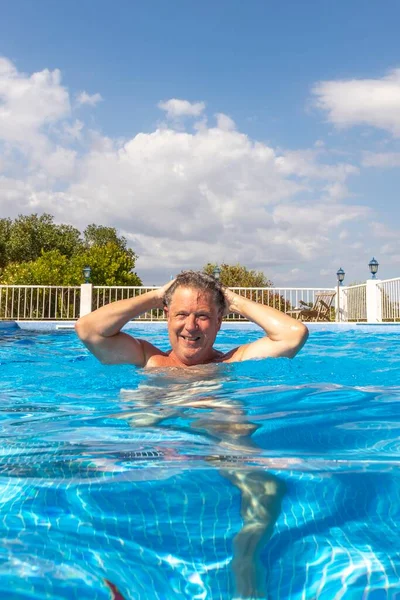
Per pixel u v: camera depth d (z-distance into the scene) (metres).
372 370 3.96
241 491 1.42
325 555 1.11
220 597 0.98
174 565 1.07
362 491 1.42
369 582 1.02
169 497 1.38
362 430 2.08
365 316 16.17
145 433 2.07
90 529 1.22
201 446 1.87
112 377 3.34
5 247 36.94
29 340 8.53
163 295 3.41
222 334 10.64
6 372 3.95
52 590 0.99
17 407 2.64
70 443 1.93
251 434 2.04
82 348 6.67
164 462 1.67
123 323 3.37
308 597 0.98
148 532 1.20
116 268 22.55
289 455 1.75
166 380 3.17
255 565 1.06
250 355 3.52
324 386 3.04
